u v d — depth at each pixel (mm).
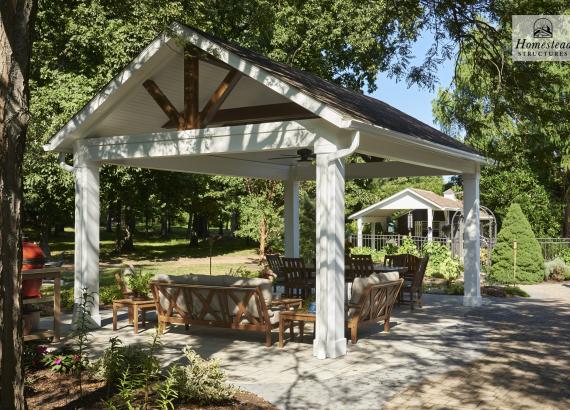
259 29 12828
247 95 11086
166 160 11789
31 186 22453
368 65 25969
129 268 11305
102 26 21375
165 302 9344
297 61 25625
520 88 10578
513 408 5742
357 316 8891
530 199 30500
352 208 36688
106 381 6152
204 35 8805
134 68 9578
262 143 8656
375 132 8242
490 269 20516
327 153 8086
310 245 24594
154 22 10211
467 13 10359
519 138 11562
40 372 6633
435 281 19406
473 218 13227
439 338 9344
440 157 11664
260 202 26734
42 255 9398
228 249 37312
